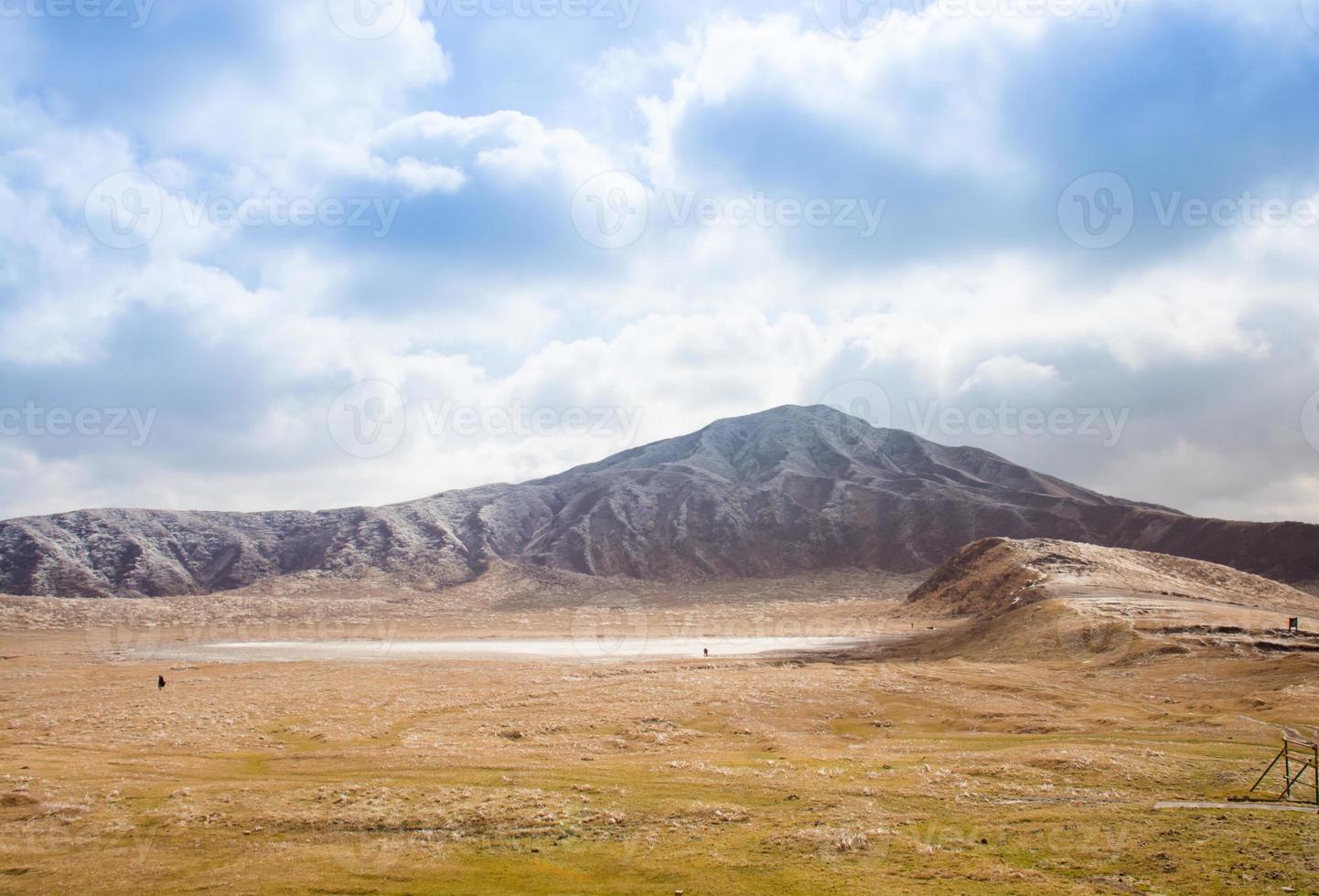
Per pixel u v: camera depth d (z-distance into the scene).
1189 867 18.16
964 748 35.97
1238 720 38.38
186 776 31.64
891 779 29.17
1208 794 25.44
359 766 33.25
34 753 37.41
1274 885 16.78
